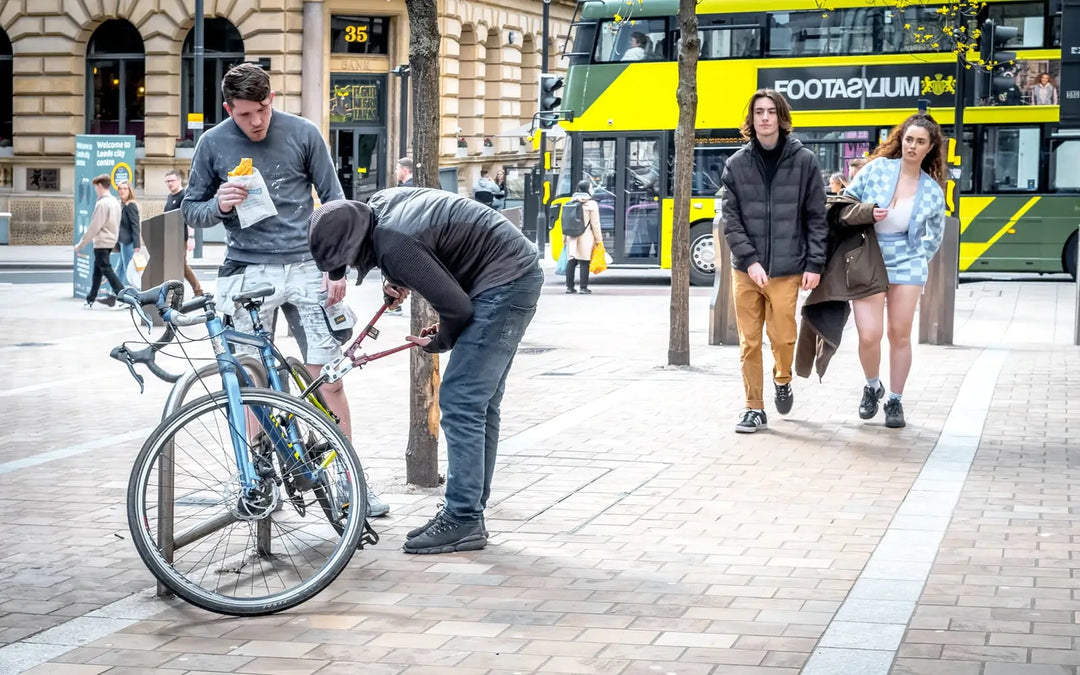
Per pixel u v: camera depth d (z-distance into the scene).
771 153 10.65
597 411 11.96
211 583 6.44
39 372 15.20
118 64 42.62
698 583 6.61
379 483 9.00
